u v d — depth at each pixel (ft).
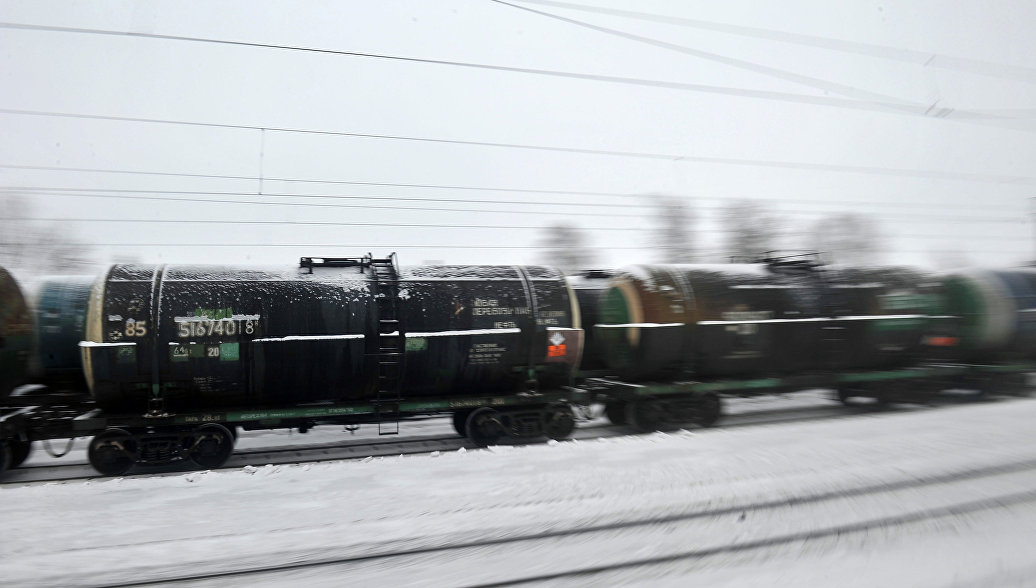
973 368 57.57
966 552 21.49
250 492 30.35
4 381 36.04
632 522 25.02
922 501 27.07
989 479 30.25
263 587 19.61
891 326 53.11
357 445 44.75
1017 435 40.37
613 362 49.67
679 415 47.65
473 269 44.62
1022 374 60.39
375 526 24.99
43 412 36.50
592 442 41.42
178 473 37.24
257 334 37.81
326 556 21.91
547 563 21.18
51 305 38.63
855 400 58.54
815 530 23.75
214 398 37.88
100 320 35.70
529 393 43.96
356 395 40.81
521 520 25.45
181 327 36.63
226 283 38.40
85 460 41.60
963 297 57.72
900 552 21.62
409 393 42.01
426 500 28.50
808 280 52.44
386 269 42.65
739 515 25.71
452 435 48.62
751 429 45.16
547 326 43.83
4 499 29.71
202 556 22.00
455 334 41.57
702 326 47.11
